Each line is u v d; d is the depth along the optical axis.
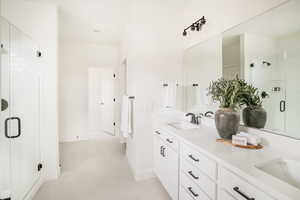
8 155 1.34
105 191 1.88
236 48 1.42
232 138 1.19
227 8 1.52
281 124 1.07
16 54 1.48
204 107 1.88
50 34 2.12
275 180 0.69
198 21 1.90
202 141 1.27
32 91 1.82
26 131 1.67
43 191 1.87
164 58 2.25
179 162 1.47
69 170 2.38
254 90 1.25
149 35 2.18
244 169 0.79
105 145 3.58
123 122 2.44
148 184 2.04
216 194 0.98
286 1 1.03
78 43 3.89
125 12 2.46
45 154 2.10
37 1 2.06
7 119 1.33
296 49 0.98
